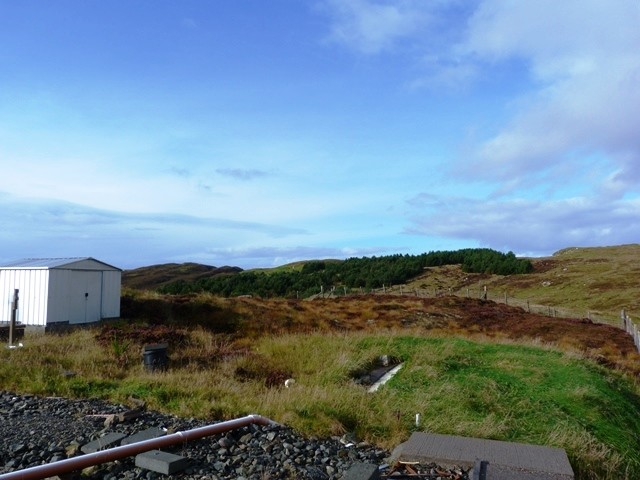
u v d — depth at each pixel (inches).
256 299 1155.9
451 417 341.4
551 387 452.1
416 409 357.7
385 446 289.3
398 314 1097.4
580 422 360.8
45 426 286.0
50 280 757.9
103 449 239.9
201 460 240.2
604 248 3344.0
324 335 681.6
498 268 2605.8
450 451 255.8
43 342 565.6
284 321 978.1
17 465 225.5
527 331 989.8
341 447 277.0
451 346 605.9
